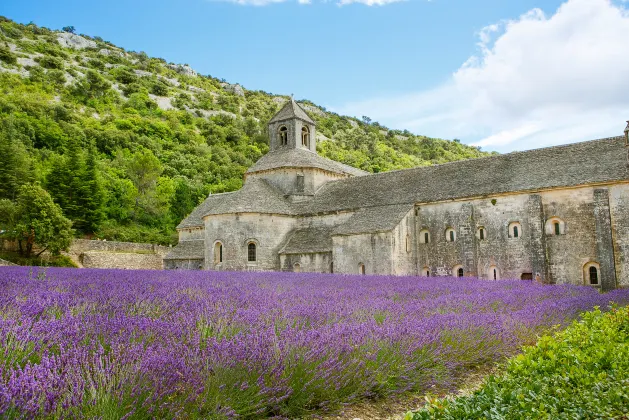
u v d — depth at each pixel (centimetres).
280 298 1415
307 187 5044
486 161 4284
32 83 13262
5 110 9812
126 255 5741
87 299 1045
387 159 13688
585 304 1758
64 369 521
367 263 3947
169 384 553
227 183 9694
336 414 693
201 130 13662
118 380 527
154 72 19475
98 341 655
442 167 4531
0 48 14538
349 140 15250
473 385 884
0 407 423
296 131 5400
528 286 2631
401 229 3972
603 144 3756
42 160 8112
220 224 4581
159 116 14362
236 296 1353
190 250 5366
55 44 19075
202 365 612
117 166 8750
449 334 973
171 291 1367
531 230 3581
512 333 1117
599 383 616
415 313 1230
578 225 3475
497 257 3775
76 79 15138
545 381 634
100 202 6988
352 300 1486
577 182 3462
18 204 5400
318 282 2342
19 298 983
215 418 544
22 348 588
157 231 7594
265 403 619
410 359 823
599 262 3341
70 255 5491
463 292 2045
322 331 855
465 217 3934
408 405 757
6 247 5212
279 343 743
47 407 453
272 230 4616
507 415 508
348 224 4216
